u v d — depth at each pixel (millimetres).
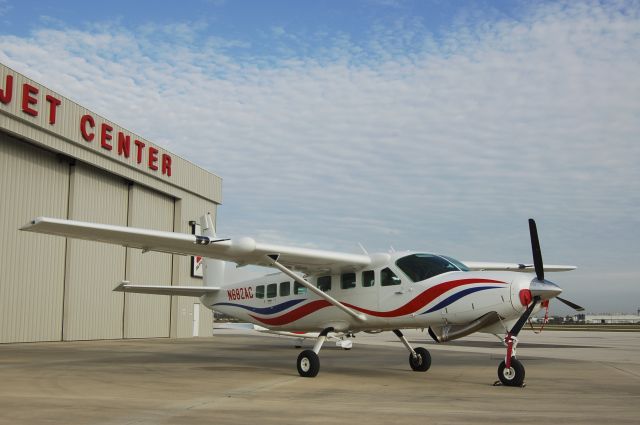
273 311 13836
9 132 19625
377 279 11516
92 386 9336
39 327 21344
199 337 31500
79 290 23266
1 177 19938
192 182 30703
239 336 33969
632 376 11688
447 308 10305
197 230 30859
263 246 11102
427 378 11039
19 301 20484
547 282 9781
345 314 12016
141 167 26359
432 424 6180
